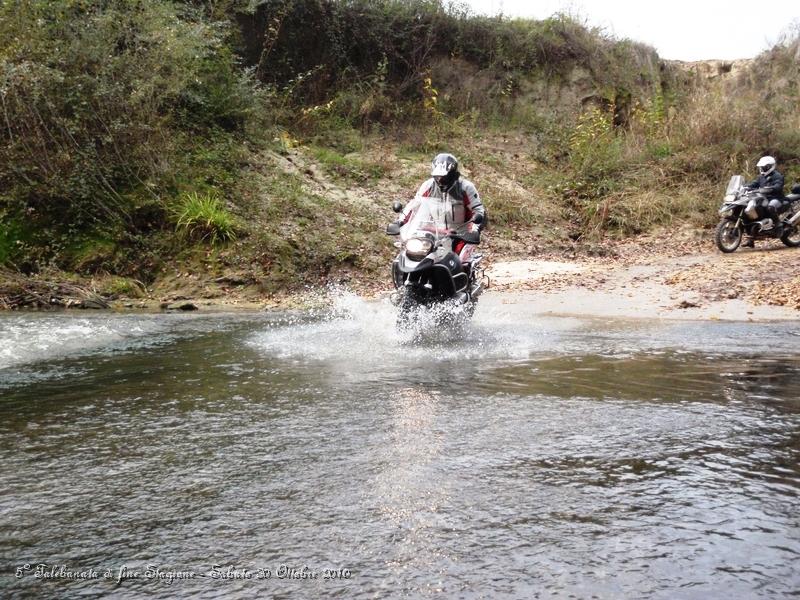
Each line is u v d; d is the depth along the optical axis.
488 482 3.17
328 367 5.99
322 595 2.25
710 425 4.06
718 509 2.85
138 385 5.43
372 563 2.45
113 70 14.48
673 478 3.20
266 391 5.10
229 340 7.73
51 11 14.55
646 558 2.45
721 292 10.51
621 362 6.07
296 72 20.97
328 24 21.19
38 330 8.55
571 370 5.73
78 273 13.00
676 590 2.24
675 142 21.48
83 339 7.89
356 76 21.53
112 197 13.98
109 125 14.35
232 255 13.48
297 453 3.63
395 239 15.27
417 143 20.50
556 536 2.62
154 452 3.71
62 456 3.68
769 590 2.23
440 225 7.81
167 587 2.32
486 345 7.04
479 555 2.49
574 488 3.09
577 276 13.02
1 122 13.91
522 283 12.57
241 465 3.47
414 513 2.85
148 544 2.64
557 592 2.24
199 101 16.19
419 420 4.21
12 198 13.53
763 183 15.57
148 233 13.80
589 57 24.81
